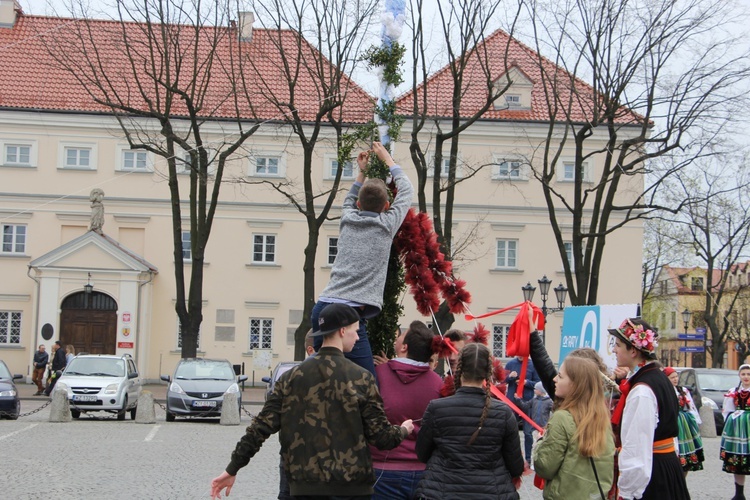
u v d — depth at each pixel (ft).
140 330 145.48
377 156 24.99
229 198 151.33
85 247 142.82
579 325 46.06
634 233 154.61
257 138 151.33
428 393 23.77
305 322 114.52
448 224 109.09
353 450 19.33
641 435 23.58
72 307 143.64
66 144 149.38
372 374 22.00
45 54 156.97
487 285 152.97
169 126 112.47
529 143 142.41
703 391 95.25
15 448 58.29
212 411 86.43
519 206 153.58
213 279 150.71
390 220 22.84
